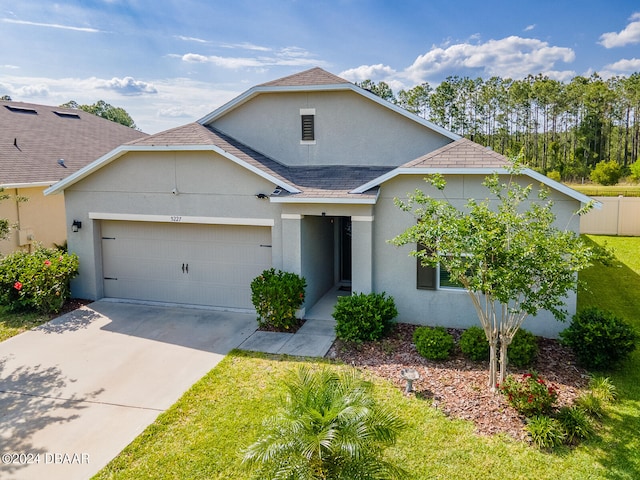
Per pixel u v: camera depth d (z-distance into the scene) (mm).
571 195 10953
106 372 10078
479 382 9211
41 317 13609
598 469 6691
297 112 15594
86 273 15211
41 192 18234
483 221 8195
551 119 75750
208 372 9977
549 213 8578
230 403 8625
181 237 14539
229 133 16297
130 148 13836
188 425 7945
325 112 15398
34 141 21031
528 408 7762
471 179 11844
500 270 7797
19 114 23156
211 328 12648
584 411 8016
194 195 13914
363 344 11266
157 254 14836
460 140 13602
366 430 5168
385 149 15102
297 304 12516
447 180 12016
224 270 14320
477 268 8070
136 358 10773
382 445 5676
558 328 11672
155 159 14070
